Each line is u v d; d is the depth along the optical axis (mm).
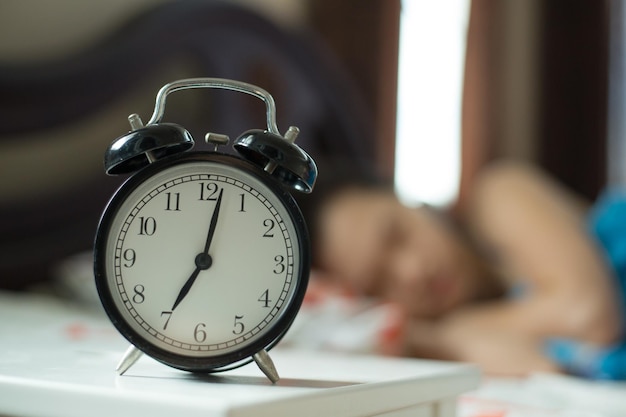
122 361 486
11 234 1660
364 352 1239
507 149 3297
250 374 518
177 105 1976
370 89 2555
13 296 1599
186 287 496
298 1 2439
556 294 1816
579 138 3258
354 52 2527
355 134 2312
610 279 1875
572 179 3250
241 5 2045
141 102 1911
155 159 520
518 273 1958
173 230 502
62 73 1684
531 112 3332
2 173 1686
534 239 1938
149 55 1842
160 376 478
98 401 393
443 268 1935
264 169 520
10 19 1781
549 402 940
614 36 3291
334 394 430
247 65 2072
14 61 1651
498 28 3273
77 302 1567
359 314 1408
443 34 3084
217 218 505
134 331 485
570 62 3291
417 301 1917
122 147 496
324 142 2250
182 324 492
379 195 2035
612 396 952
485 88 3223
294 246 505
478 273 2006
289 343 1226
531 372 1534
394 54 2639
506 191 2076
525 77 3332
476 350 1626
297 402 400
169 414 371
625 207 2092
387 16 2621
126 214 500
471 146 3172
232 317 494
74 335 1007
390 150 2602
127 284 493
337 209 1988
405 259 1920
